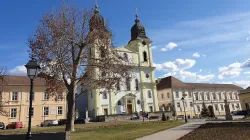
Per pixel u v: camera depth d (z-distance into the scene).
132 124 30.45
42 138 12.57
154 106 61.59
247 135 13.52
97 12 29.62
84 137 17.89
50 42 24.34
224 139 12.69
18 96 48.38
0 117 45.84
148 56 65.31
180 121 35.84
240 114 58.12
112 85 27.38
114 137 17.14
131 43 66.56
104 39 27.50
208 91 82.81
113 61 26.98
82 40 26.30
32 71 11.97
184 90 74.81
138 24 68.31
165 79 78.38
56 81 25.62
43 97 50.72
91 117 52.44
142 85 61.12
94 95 54.50
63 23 25.23
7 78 43.28
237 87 93.50
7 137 12.92
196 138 13.94
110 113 54.50
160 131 20.19
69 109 24.39
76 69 25.30
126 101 57.12
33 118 48.66
